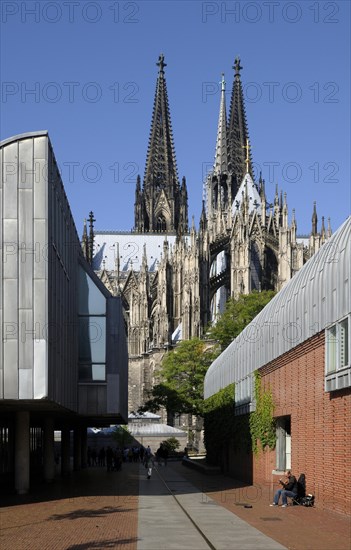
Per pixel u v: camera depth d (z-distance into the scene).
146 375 156.25
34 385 37.31
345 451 31.44
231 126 192.62
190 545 24.34
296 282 41.44
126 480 61.16
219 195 186.62
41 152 38.56
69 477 66.50
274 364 46.50
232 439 64.12
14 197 38.31
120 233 188.50
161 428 130.12
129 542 25.11
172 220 199.00
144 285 161.88
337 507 32.62
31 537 26.44
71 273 50.84
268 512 33.88
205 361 116.81
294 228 144.50
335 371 32.41
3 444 56.16
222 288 162.50
